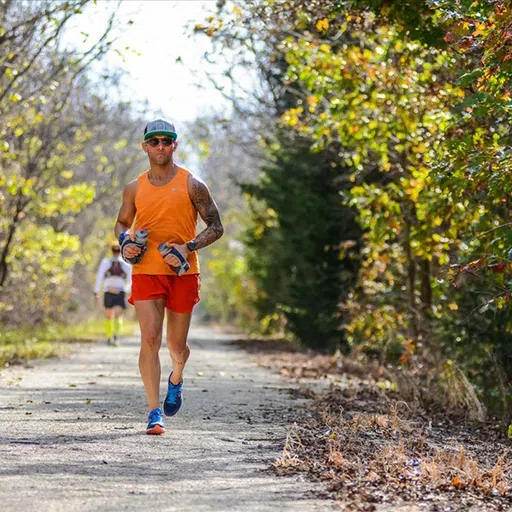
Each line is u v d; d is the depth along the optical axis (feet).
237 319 213.25
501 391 44.27
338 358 73.46
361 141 57.31
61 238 101.09
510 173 35.73
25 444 29.68
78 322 137.18
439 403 45.42
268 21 51.26
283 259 99.60
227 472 26.61
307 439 32.12
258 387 50.08
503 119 40.40
